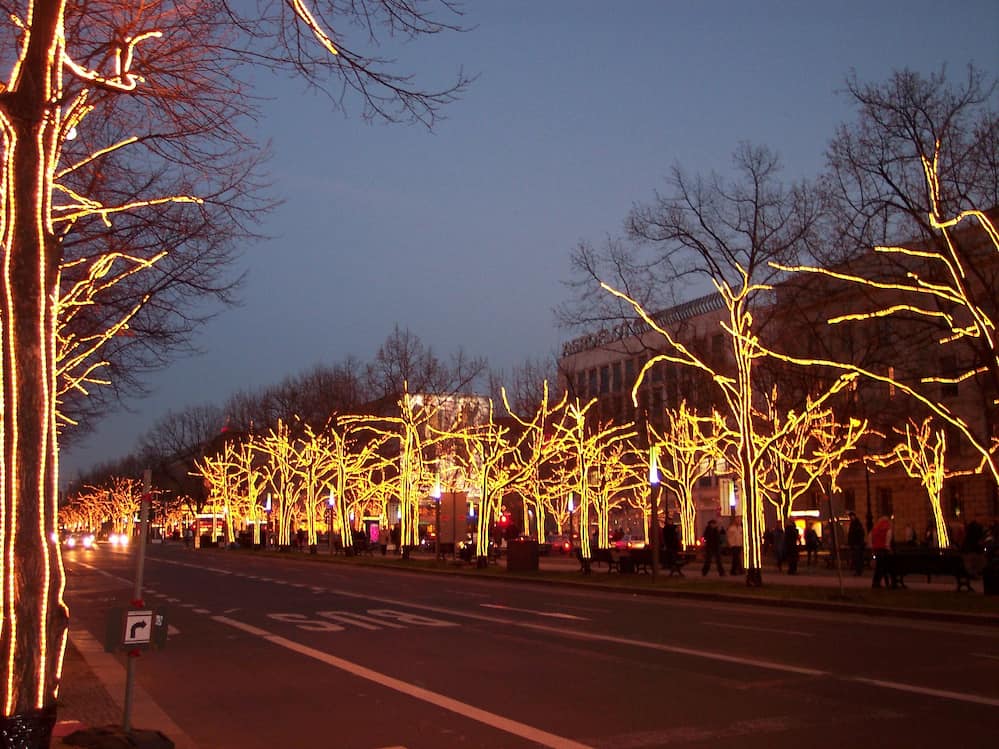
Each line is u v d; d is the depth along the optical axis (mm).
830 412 38219
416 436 51656
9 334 6738
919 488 55688
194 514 104438
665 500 50594
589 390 77000
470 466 55594
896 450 45375
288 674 13164
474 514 62000
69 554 77250
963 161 25328
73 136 11734
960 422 24281
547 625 18875
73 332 17578
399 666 13594
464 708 10469
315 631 18203
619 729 9242
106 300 16594
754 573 27203
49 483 6695
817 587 27062
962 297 23891
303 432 65250
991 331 23375
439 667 13422
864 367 32875
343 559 52656
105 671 13656
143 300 15445
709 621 19641
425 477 55375
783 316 34250
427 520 79938
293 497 74000
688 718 9680
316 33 8273
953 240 25094
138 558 8938
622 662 13625
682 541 52094
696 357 33844
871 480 58500
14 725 6305
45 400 6762
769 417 38781
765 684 11602
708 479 76000
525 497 65000
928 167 23625
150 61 10672
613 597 27203
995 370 23719
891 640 16125
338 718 10164
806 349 40062
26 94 7027
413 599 26094
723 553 39812
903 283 27984
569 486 58906
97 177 13922
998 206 25250
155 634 8875
